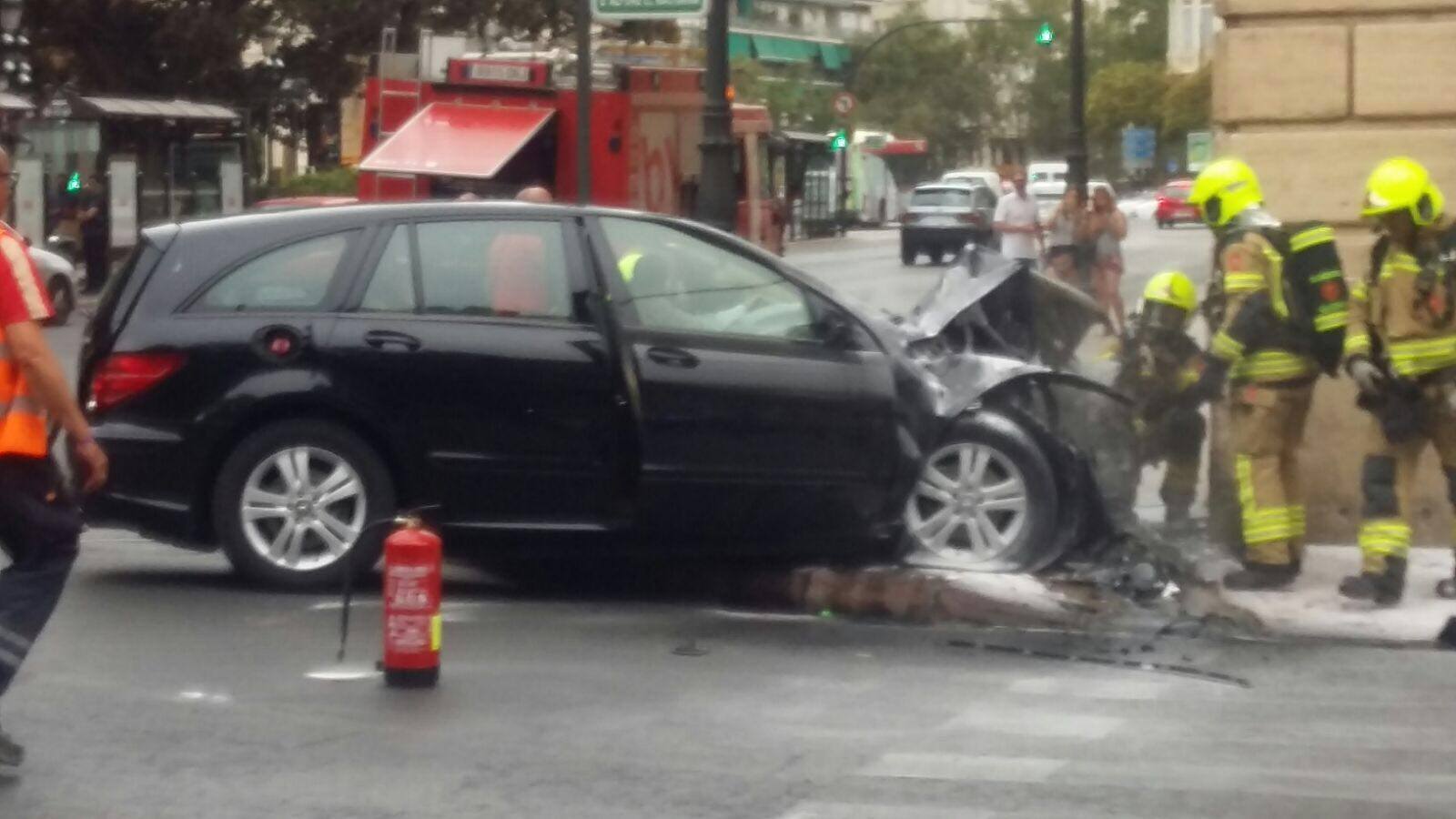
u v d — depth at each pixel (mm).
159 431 10453
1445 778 7477
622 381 10438
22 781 7188
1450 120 11586
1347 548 11914
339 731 7926
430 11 55094
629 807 6973
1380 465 10531
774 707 8414
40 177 39469
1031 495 10797
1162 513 13188
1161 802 7117
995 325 11914
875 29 105250
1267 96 11805
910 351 11156
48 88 52375
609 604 10695
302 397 10414
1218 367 10898
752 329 10727
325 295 10570
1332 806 7094
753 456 10547
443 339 10461
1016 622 10156
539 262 10617
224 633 9625
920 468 10766
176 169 45406
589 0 19047
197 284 10594
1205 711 8477
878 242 67438
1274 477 10891
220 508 10516
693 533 10617
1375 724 8281
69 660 9047
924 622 10258
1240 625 10109
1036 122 100312
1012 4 101500
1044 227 28656
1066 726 8180
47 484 7117
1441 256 10328
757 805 7008
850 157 78312
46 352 7027
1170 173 83688
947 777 7391
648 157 25875
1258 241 10805
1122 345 11961
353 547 9242
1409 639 9922
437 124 25250
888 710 8398
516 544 10609
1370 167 11672
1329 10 11641
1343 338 10656
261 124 58156
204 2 54312
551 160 25453
